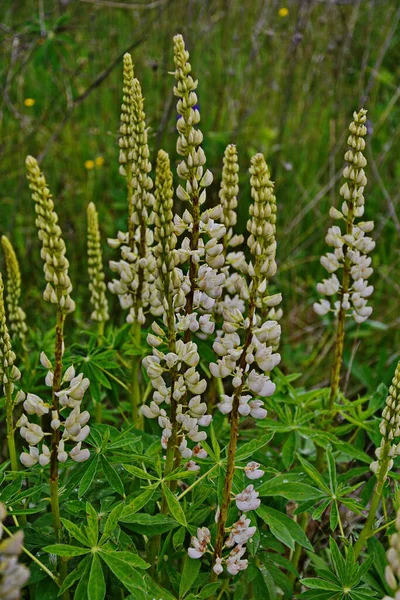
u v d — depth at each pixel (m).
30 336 1.54
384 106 2.21
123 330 1.36
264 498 1.24
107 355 1.31
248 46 2.36
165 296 1.06
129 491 1.21
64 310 1.03
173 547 1.19
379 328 1.69
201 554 1.10
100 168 1.99
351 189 1.23
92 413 1.43
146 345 1.33
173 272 1.06
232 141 1.88
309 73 2.16
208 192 1.82
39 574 1.12
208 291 1.10
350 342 1.75
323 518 1.37
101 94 2.18
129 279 1.27
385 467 1.13
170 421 1.11
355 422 1.31
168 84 2.01
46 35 1.74
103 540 1.09
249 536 1.09
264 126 1.99
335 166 2.04
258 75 2.23
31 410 1.06
